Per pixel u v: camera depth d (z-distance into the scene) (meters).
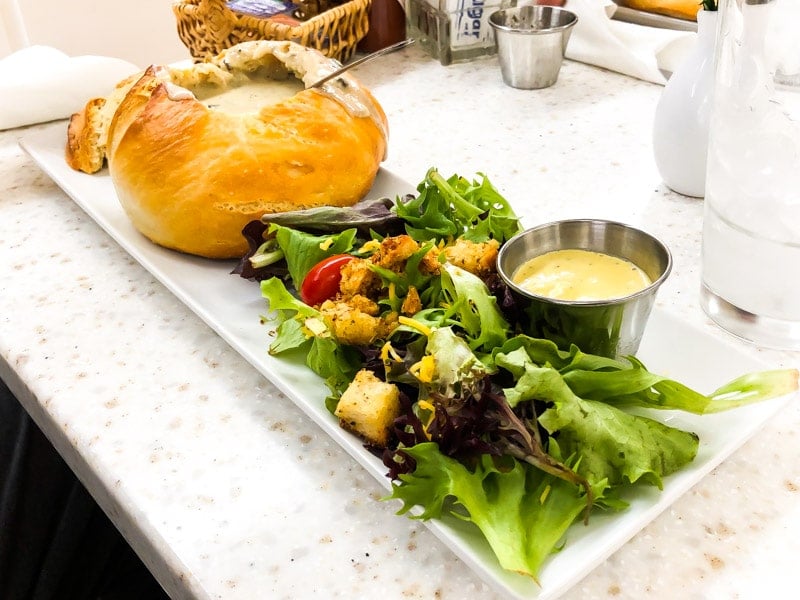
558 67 1.33
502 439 0.55
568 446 0.56
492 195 0.83
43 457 1.02
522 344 0.61
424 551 0.55
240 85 1.02
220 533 0.58
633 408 0.62
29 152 1.16
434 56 1.50
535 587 0.48
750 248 0.69
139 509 0.60
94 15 2.01
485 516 0.52
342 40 1.39
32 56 1.38
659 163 0.99
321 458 0.64
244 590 0.53
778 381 0.60
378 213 0.83
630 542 0.55
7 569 0.98
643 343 0.70
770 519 0.56
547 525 0.52
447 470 0.54
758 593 0.51
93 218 1.00
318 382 0.68
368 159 0.95
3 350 0.80
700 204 0.97
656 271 0.66
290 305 0.71
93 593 0.97
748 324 0.73
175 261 0.89
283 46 1.00
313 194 0.89
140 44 2.13
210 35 1.36
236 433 0.67
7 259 0.97
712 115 0.74
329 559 0.55
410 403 0.60
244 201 0.86
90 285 0.91
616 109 1.25
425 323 0.66
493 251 0.70
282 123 0.90
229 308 0.80
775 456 0.61
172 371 0.75
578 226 0.70
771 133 0.68
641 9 1.46
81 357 0.78
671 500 0.54
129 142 0.89
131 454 0.65
